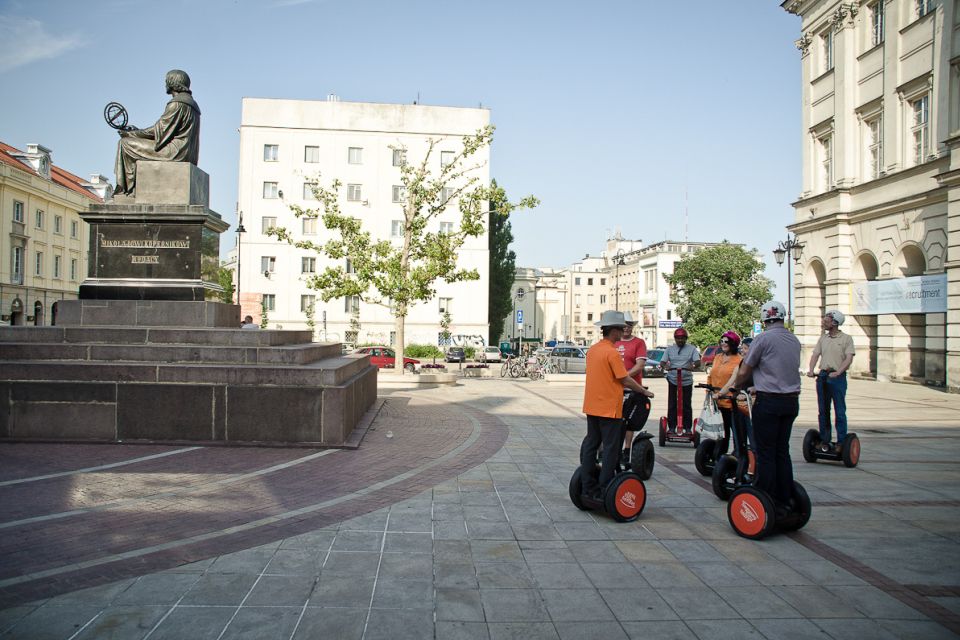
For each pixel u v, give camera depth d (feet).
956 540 18.71
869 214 86.84
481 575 15.58
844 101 91.56
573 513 20.97
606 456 20.33
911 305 78.38
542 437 36.68
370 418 40.14
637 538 18.58
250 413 29.84
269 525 18.93
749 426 22.80
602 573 15.88
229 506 20.74
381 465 27.30
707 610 13.84
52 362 29.68
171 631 12.40
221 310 35.06
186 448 29.01
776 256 86.17
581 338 364.79
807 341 100.89
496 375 105.50
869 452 33.40
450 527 19.26
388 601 13.98
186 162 35.55
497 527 19.36
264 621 12.91
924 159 77.82
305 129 167.63
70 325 33.71
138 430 29.50
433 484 24.52
